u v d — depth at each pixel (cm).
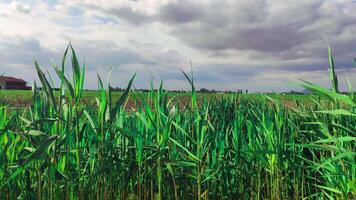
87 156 434
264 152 434
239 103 609
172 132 479
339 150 370
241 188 496
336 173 394
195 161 427
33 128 394
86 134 441
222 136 487
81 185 383
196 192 466
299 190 505
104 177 409
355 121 446
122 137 457
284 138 496
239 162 475
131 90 439
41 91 406
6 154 398
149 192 465
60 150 376
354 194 377
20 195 404
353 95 391
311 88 340
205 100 577
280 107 526
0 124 421
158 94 423
